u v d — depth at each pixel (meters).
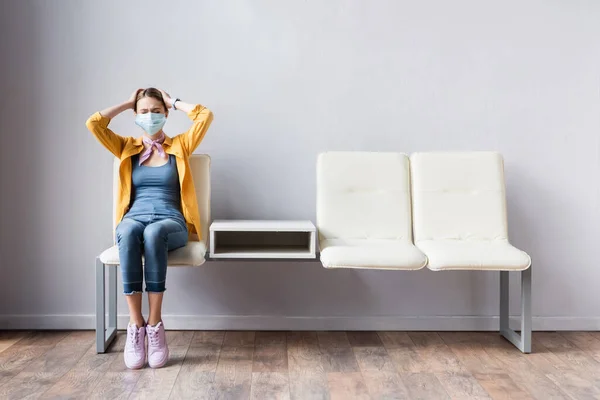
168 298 3.00
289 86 3.01
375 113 3.02
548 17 3.03
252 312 3.02
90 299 2.99
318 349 2.66
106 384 2.17
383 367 2.40
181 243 2.52
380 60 3.02
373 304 3.04
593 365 2.45
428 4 3.02
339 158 2.81
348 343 2.77
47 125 2.96
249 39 3.00
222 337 2.86
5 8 2.93
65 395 2.06
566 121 3.04
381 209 2.77
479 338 2.89
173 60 2.98
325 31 3.01
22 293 2.99
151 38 2.98
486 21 3.03
